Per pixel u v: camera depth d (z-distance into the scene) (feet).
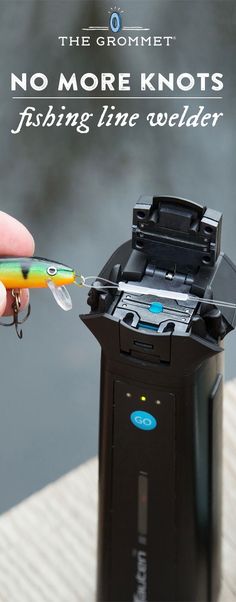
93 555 2.59
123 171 3.66
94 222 3.56
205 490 2.33
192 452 2.27
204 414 2.26
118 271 2.19
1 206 3.60
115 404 2.26
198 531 2.36
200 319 2.12
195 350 2.13
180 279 2.18
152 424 2.25
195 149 3.68
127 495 2.34
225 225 3.50
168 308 2.16
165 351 2.15
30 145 3.71
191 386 2.20
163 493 2.31
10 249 2.45
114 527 2.39
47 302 3.44
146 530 2.36
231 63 3.76
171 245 2.18
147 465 2.30
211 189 3.59
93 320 2.16
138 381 2.21
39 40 3.75
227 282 2.20
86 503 2.65
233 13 3.78
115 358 2.20
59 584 2.55
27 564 2.58
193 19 3.77
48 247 3.50
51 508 2.65
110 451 2.31
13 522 2.64
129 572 2.42
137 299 2.17
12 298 2.34
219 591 2.50
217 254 2.18
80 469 2.70
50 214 3.59
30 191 3.63
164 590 2.41
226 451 2.67
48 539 2.62
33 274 2.22
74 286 3.41
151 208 2.16
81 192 3.62
